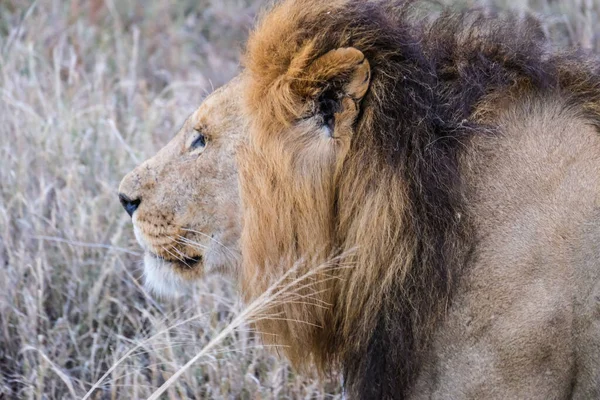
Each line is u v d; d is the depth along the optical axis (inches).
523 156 233.0
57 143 404.8
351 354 249.9
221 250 258.2
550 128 235.8
